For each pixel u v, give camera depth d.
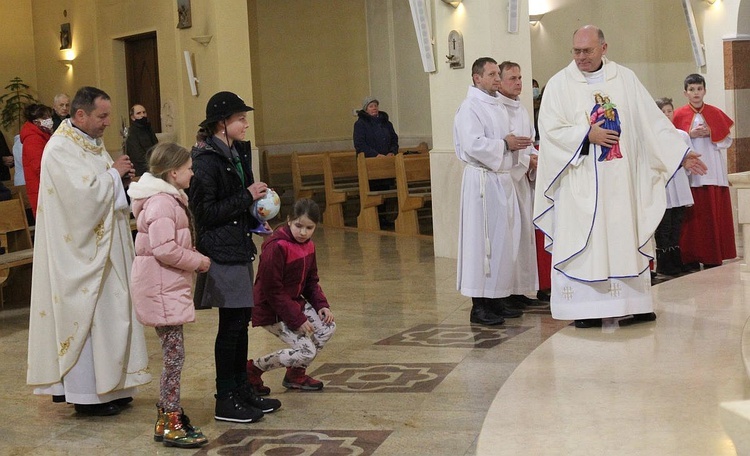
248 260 4.36
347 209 14.08
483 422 4.07
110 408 4.78
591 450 3.47
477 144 6.24
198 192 4.25
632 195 5.19
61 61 15.78
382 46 15.16
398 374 5.20
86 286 4.61
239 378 4.57
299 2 15.21
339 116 15.55
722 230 8.08
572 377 4.42
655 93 11.66
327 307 4.87
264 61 15.00
